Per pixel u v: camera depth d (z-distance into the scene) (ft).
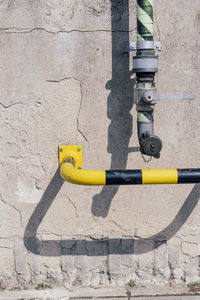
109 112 7.52
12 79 7.34
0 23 7.14
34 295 7.94
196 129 7.61
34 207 7.88
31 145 7.61
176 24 7.23
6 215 7.90
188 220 7.99
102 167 7.73
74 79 7.37
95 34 7.23
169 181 6.95
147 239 8.07
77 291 8.03
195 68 7.39
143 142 6.79
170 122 7.58
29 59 7.27
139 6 6.73
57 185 7.80
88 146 7.64
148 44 6.79
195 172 6.94
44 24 7.17
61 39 7.22
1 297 7.89
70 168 7.05
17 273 8.16
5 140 7.57
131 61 7.33
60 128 7.55
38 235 8.00
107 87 7.42
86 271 8.17
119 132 7.60
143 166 7.76
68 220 7.95
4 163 7.67
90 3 7.14
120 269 8.18
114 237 8.05
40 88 7.38
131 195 7.86
